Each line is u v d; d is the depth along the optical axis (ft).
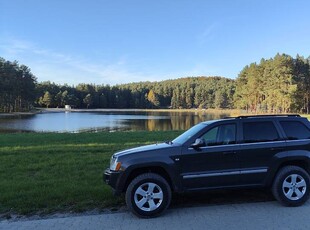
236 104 456.45
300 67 347.15
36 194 24.27
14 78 360.89
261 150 21.42
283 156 21.52
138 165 20.26
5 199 23.17
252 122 22.13
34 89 414.41
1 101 350.43
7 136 80.79
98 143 58.29
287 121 22.62
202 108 628.69
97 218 19.62
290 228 17.26
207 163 20.81
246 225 17.81
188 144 20.98
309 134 22.50
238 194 24.22
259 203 22.04
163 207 19.83
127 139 66.33
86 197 23.41
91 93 613.52
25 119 256.73
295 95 307.58
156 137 70.13
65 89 598.34
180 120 259.39
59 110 491.31
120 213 20.54
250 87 386.32
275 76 319.68
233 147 21.20
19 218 19.93
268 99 327.88
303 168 22.49
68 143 59.06
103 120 248.11
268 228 17.30
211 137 21.47
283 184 21.31
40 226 18.39
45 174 31.42
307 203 22.02
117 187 20.31
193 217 19.38
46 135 83.35
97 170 33.04
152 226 18.06
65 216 20.12
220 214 19.80
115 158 20.95
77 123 208.95
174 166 20.47
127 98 651.25
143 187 19.95
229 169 21.04
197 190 20.71
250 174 21.17
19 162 38.01
